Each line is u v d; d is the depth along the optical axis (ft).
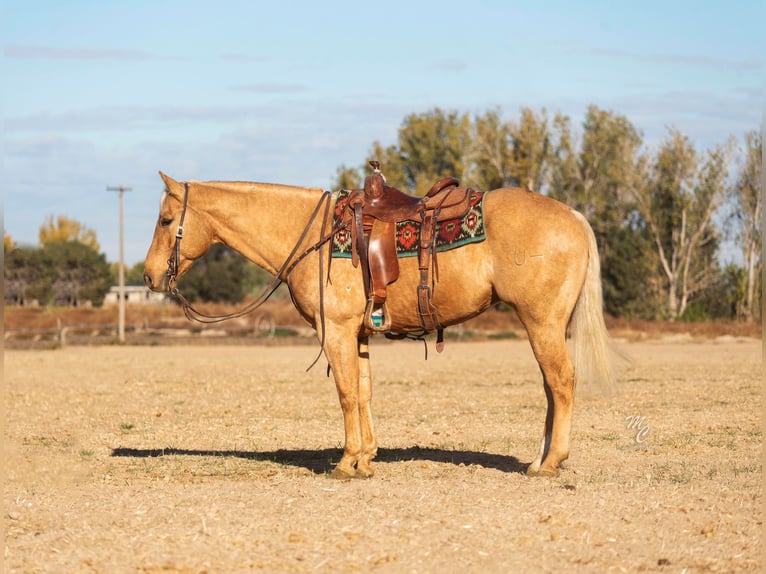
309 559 21.48
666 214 213.66
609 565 20.93
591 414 48.75
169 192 32.14
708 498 26.78
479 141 229.25
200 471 33.37
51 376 82.02
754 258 199.52
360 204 30.12
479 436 42.06
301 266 30.76
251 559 21.54
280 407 55.26
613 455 35.76
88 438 42.88
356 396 30.32
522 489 27.91
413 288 29.45
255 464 34.81
